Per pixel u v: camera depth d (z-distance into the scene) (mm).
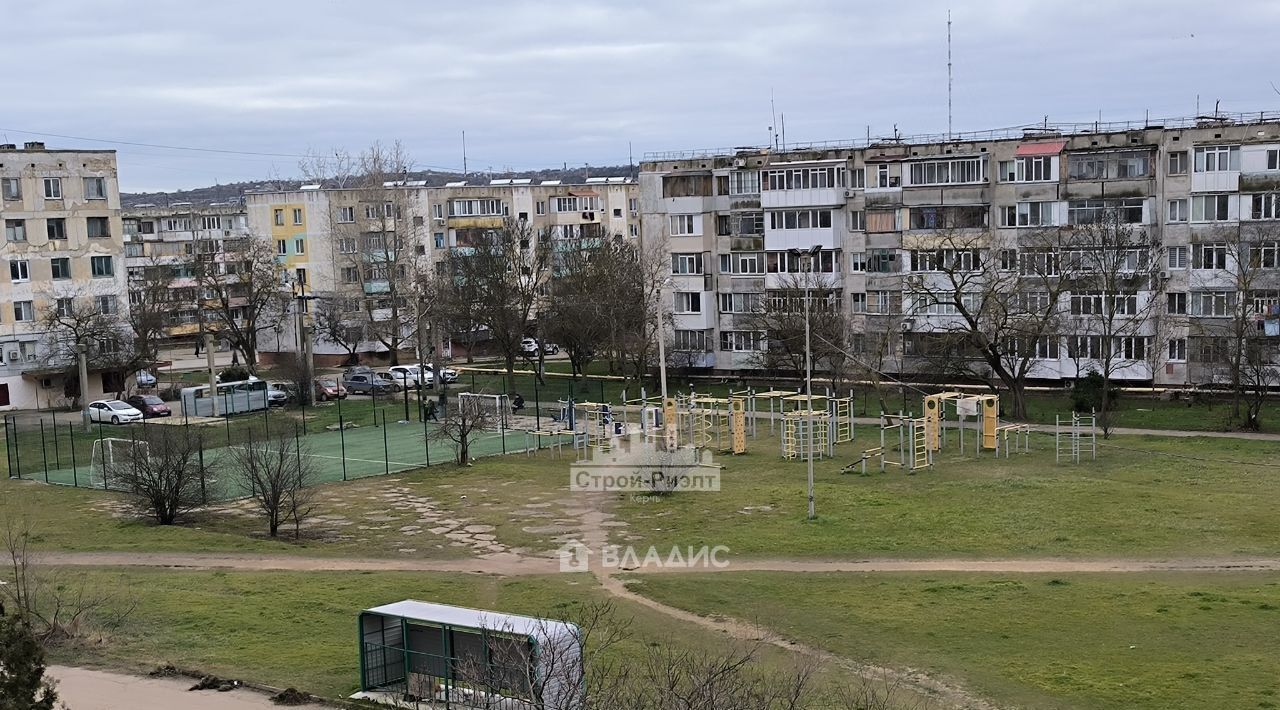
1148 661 27797
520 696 21938
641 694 21828
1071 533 41562
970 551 39812
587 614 32312
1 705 21078
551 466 58781
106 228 90062
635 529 44938
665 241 95125
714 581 36656
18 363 85250
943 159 84250
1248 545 39344
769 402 80000
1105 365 67125
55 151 87188
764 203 90438
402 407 81375
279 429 59000
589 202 132625
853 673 27656
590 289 89750
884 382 74812
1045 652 28781
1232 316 74688
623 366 84688
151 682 27328
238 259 111188
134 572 38875
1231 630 29875
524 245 99062
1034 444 61188
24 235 85750
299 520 46625
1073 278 74562
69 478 57406
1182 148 77438
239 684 27047
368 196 106938
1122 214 79125
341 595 35281
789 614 32688
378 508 49938
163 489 47781
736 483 53188
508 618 25594
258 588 36156
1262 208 75312
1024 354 71938
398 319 102250
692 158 94625
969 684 26703
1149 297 76125
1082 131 82000
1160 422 66750
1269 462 54156
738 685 22703
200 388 81125
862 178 88250
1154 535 40938
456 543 43562
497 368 105375
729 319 93875
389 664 26203
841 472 54969
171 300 111250
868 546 40938
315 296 108250
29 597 33375
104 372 88500
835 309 82250
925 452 57469
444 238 120812
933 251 75625
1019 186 82250
